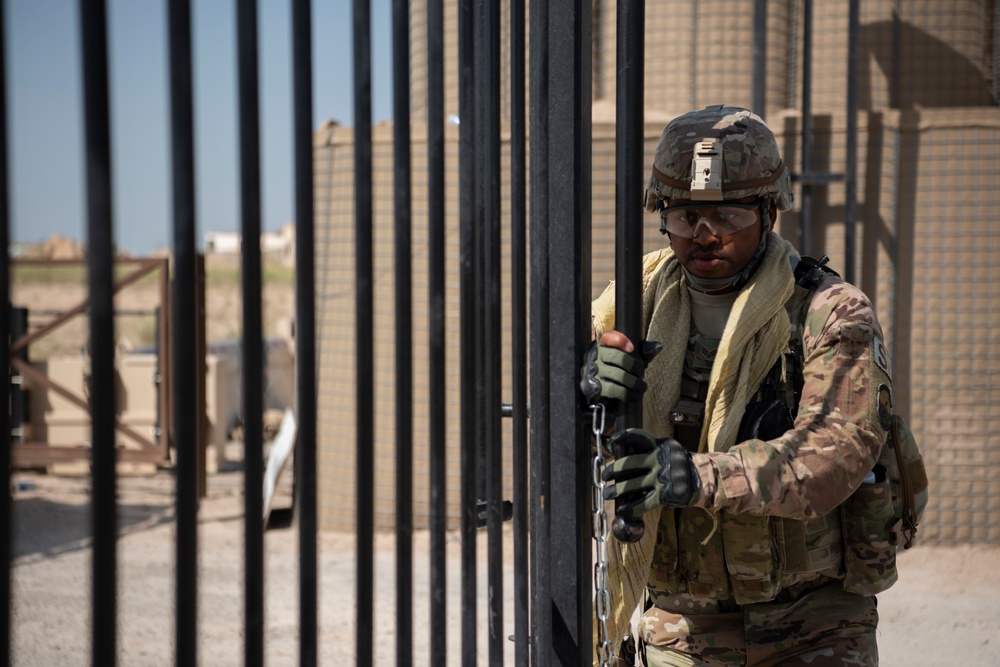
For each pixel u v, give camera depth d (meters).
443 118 1.58
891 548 2.19
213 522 7.73
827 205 6.80
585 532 1.87
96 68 0.87
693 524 2.20
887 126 6.74
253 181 1.10
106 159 0.88
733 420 2.08
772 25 7.27
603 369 1.77
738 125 2.04
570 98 1.78
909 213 6.75
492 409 1.83
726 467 1.78
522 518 1.84
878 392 1.94
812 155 6.82
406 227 1.47
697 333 2.24
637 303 1.83
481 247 1.82
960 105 7.34
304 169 1.23
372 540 1.40
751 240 2.08
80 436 9.52
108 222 0.88
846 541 2.21
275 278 36.38
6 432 0.81
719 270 2.08
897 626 5.27
